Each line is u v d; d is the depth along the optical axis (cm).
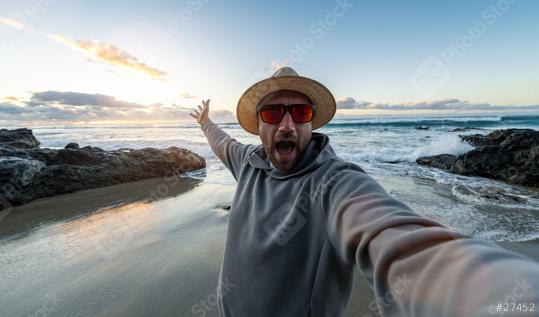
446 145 1197
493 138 1179
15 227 461
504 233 409
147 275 308
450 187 690
